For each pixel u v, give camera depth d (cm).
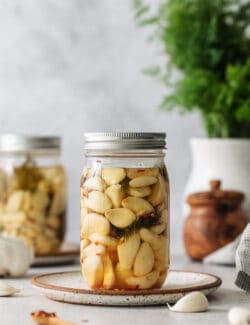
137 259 75
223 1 120
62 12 153
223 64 120
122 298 73
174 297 74
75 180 155
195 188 117
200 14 119
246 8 120
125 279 75
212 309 74
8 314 72
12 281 93
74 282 82
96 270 76
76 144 154
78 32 153
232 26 119
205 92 116
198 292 73
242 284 80
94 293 73
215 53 117
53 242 110
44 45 154
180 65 123
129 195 76
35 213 109
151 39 128
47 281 82
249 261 79
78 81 153
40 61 154
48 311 73
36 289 84
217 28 117
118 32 152
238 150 114
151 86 151
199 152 117
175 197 152
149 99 151
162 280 78
